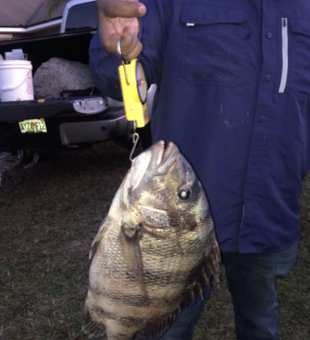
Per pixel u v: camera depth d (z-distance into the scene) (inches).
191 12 60.7
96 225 156.2
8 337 101.5
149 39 61.9
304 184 178.7
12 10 371.2
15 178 199.8
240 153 63.0
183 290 50.9
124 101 52.3
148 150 48.9
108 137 166.7
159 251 48.0
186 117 63.2
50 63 193.3
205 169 63.5
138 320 52.3
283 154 64.1
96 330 57.7
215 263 51.9
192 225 48.1
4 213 170.4
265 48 60.5
